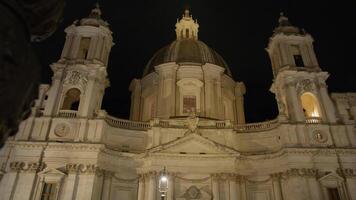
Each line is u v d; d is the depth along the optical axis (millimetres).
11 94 3863
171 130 40844
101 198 36406
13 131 4242
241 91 55625
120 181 38656
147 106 51375
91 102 40812
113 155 38750
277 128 41438
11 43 3912
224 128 41281
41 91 42312
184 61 52125
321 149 38125
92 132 38562
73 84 42062
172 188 36531
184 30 62594
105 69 44531
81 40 46906
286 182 37875
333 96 44156
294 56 49031
